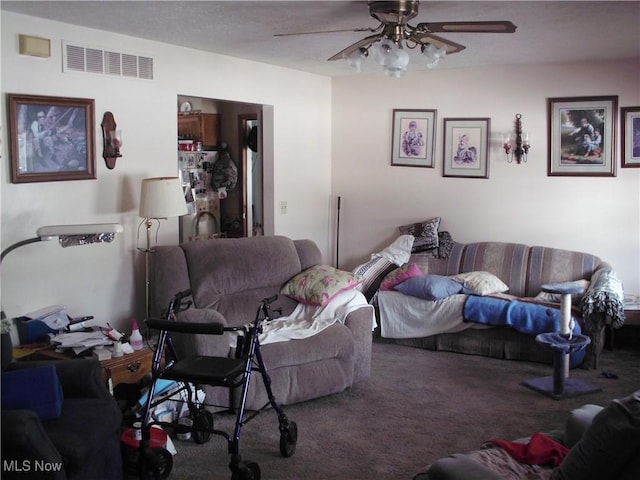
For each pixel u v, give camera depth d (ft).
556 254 17.22
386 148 19.93
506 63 17.58
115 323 13.61
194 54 15.05
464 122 18.67
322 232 20.65
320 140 20.15
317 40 14.02
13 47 11.30
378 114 19.90
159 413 10.96
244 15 11.65
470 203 18.88
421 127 19.31
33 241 9.73
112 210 13.34
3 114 11.18
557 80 17.39
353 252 20.86
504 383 13.87
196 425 10.68
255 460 10.25
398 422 11.77
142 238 14.07
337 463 10.16
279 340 12.34
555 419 11.89
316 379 12.41
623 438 5.37
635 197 16.84
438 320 16.11
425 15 11.61
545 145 17.71
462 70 18.52
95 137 12.86
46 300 12.18
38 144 11.75
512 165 18.17
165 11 11.34
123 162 13.51
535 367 14.93
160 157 14.35
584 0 10.55
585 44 14.62
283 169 18.58
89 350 10.99
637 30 12.98
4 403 8.14
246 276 13.89
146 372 11.43
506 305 15.29
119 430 9.09
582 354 14.69
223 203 22.06
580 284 15.84
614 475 5.68
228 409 11.85
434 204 19.42
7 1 10.53
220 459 10.30
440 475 6.23
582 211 17.47
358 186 20.49
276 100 17.95
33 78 11.66
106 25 12.42
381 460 10.26
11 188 11.41
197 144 20.36
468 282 16.55
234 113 21.34
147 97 13.94
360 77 19.99
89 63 12.66
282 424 10.30
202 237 20.77
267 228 18.60
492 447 7.95
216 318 11.86
